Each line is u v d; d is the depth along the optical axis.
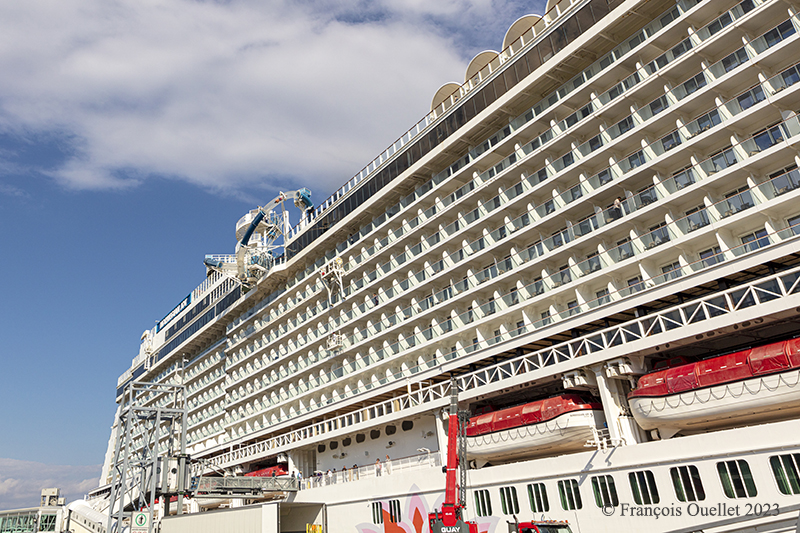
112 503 40.44
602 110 27.44
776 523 17.88
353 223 43.88
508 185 32.47
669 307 24.92
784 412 20.12
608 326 27.33
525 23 34.06
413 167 37.78
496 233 32.53
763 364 19.75
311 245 47.66
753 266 21.44
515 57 31.86
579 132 29.02
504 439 27.25
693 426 22.27
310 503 35.78
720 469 19.44
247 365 56.06
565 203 29.02
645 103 27.12
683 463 20.33
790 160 22.12
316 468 43.72
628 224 26.19
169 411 43.44
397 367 38.00
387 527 31.34
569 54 28.77
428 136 37.25
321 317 46.03
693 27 24.97
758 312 20.44
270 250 55.25
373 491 32.69
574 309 27.89
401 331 38.06
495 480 26.28
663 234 24.83
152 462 41.50
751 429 18.92
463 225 34.41
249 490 38.62
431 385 33.44
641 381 23.25
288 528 38.56
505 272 31.14
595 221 27.47
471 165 33.97
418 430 35.50
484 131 34.31
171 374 72.25
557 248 28.61
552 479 24.17
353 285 42.97
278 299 51.69
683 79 25.61
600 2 27.94
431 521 23.25
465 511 27.28
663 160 24.89
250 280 53.81
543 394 30.23
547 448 26.08
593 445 24.62
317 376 45.84
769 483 18.25
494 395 30.22
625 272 26.55
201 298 68.88
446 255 35.38
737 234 23.36
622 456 22.05
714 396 20.80
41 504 84.31
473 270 33.69
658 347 23.62
